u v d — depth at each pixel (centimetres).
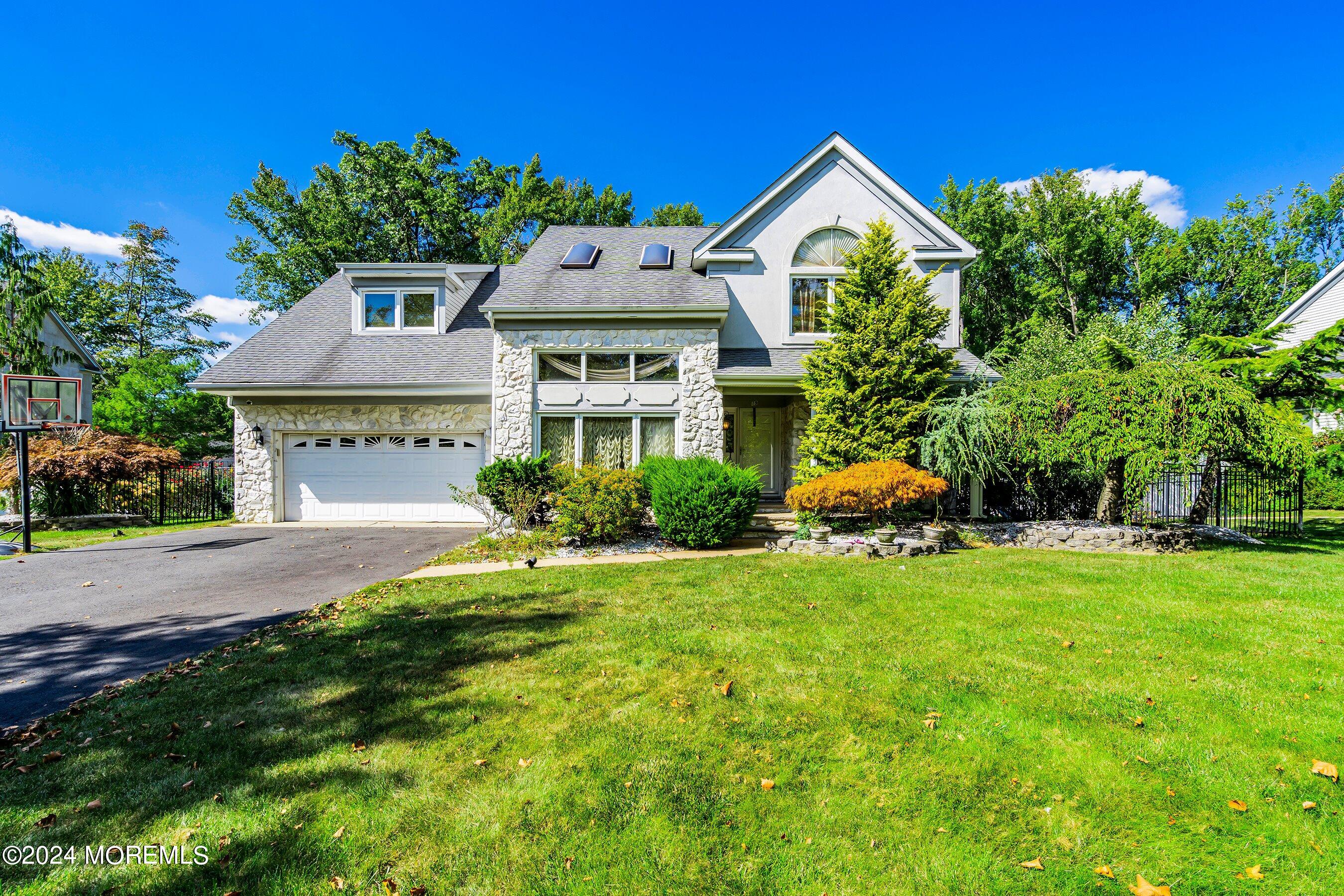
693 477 994
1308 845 256
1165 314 2222
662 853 253
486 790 297
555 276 1402
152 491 1473
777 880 239
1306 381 1098
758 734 352
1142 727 357
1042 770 313
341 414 1421
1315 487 1666
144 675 459
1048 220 2848
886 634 527
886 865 247
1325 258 2859
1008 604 623
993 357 1947
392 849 257
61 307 2255
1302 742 337
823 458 1137
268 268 2600
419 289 1527
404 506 1444
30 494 1367
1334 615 580
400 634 541
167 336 3681
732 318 1384
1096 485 1245
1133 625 550
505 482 1159
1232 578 744
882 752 331
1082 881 238
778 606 619
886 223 1146
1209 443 952
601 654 482
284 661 474
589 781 306
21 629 582
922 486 933
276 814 279
